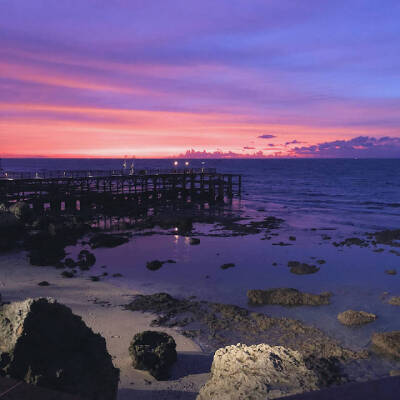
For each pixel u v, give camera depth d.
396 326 18.94
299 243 37.84
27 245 34.69
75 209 60.16
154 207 68.06
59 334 9.06
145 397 12.55
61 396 1.46
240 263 30.73
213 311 20.77
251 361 6.04
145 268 29.33
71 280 26.08
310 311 20.92
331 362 15.27
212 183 77.38
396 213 59.53
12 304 9.19
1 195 51.25
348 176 171.12
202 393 5.96
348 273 28.03
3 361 8.37
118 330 18.06
